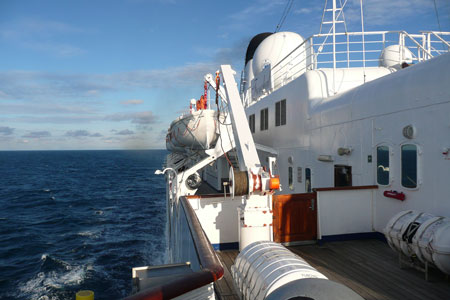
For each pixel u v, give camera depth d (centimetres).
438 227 497
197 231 433
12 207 3525
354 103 827
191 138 1442
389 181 723
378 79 793
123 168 10056
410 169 663
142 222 2666
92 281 1526
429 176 616
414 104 645
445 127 577
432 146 607
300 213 760
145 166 11069
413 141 650
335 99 925
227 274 597
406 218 565
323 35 1042
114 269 1662
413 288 505
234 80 884
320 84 1023
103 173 8088
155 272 354
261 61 1645
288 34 1627
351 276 559
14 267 1720
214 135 1371
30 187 5288
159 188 4916
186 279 252
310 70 1063
